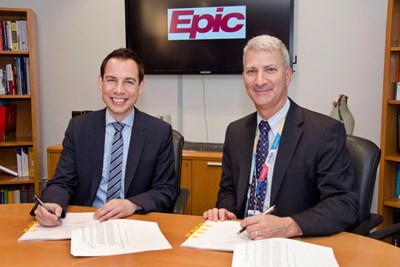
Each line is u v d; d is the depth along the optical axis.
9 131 3.23
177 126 3.23
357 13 2.77
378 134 2.80
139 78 1.80
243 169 1.60
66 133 1.83
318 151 1.45
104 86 1.76
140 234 1.24
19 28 3.08
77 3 3.34
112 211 1.41
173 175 1.83
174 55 3.08
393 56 2.46
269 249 1.09
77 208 1.55
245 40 2.93
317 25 2.86
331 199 1.35
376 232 1.48
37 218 1.34
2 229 1.31
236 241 1.19
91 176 1.74
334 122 1.51
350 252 1.12
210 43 3.00
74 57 3.39
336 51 2.84
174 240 1.21
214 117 3.15
